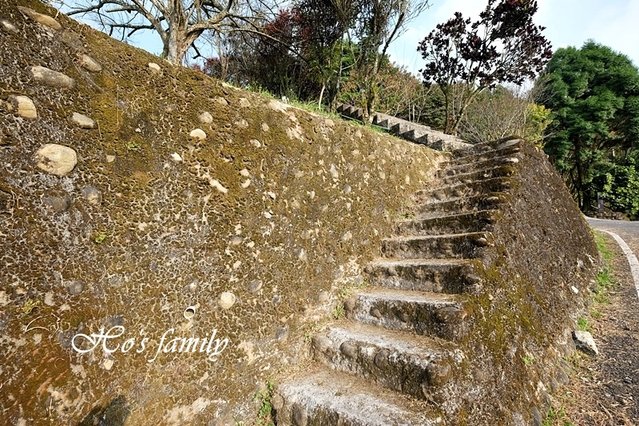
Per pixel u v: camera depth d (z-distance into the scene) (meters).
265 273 2.30
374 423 1.70
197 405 1.85
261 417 2.10
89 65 1.67
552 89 16.06
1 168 1.33
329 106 7.26
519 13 8.08
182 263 1.88
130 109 1.78
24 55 1.45
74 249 1.50
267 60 8.97
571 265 3.79
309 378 2.23
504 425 1.96
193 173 1.99
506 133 10.11
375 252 3.31
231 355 2.04
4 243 1.31
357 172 3.35
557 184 4.48
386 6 6.35
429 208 3.69
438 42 8.97
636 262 4.65
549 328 2.82
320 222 2.81
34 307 1.36
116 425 1.54
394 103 11.98
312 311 2.59
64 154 1.51
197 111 2.09
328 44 7.37
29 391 1.32
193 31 6.04
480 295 2.32
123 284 1.64
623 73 15.78
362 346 2.22
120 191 1.68
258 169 2.37
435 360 1.88
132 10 6.51
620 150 17.12
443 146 5.80
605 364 2.71
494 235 2.76
